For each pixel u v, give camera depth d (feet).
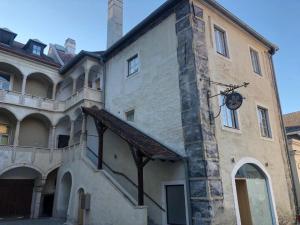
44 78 76.02
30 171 66.23
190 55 39.58
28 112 65.57
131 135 41.55
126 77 54.03
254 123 45.55
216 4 44.45
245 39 51.67
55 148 66.18
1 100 61.67
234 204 35.35
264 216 40.65
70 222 48.49
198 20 41.83
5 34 74.18
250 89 47.65
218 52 43.70
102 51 72.38
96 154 56.59
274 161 46.65
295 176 54.34
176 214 37.06
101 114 51.78
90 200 44.68
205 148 34.71
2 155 57.93
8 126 68.95
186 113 38.22
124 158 48.44
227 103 35.63
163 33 46.03
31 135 70.64
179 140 38.45
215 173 34.50
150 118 45.16
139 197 36.06
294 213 46.14
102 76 63.05
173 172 38.17
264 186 42.98
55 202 61.00
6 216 60.95
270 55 58.13
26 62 69.46
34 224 49.21
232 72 44.70
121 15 70.23
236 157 38.91
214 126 37.19
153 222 39.70
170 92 42.04
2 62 65.72
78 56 65.21
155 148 38.04
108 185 41.16
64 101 71.51
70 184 61.52
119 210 37.76
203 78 38.68
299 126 74.74
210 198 32.45
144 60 49.62
